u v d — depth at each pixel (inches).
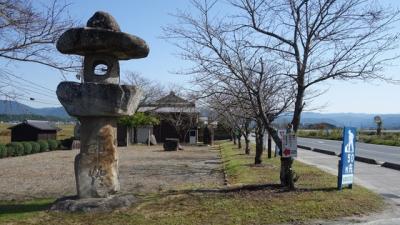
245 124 1264.8
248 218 363.3
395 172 766.5
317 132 3240.7
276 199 424.8
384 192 525.7
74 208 380.2
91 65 402.9
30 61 435.8
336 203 418.6
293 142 484.7
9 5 406.9
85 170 398.6
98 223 347.3
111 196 402.6
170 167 1004.6
